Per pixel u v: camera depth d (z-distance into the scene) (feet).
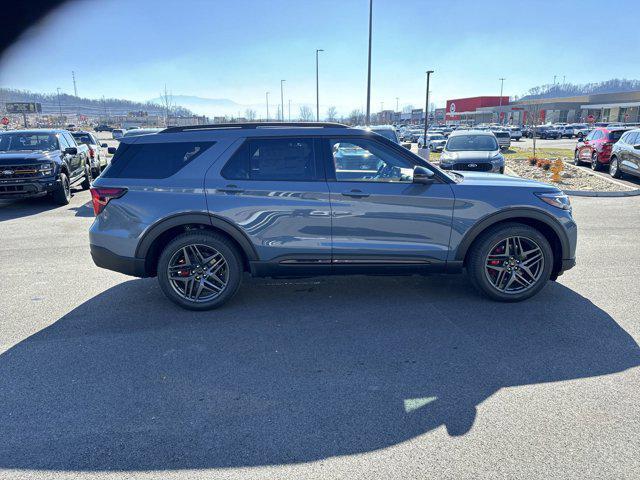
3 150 36.73
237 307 15.47
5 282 18.24
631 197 38.01
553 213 14.96
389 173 14.90
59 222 29.89
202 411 9.83
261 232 14.61
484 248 15.03
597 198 37.91
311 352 12.34
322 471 8.09
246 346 12.71
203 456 8.48
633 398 10.05
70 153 38.88
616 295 16.07
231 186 14.51
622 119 214.90
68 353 12.40
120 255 14.85
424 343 12.76
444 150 48.60
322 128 14.89
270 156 14.75
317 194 14.48
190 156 14.78
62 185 35.99
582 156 57.82
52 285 17.87
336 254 14.78
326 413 9.73
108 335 13.47
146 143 14.92
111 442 8.89
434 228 14.79
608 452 8.42
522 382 10.77
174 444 8.81
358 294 16.47
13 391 10.62
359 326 13.88
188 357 12.14
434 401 10.09
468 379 10.93
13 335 13.52
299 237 14.66
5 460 8.41
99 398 10.33
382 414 9.68
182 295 15.10
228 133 14.85
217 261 15.08
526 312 14.73
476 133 48.96
